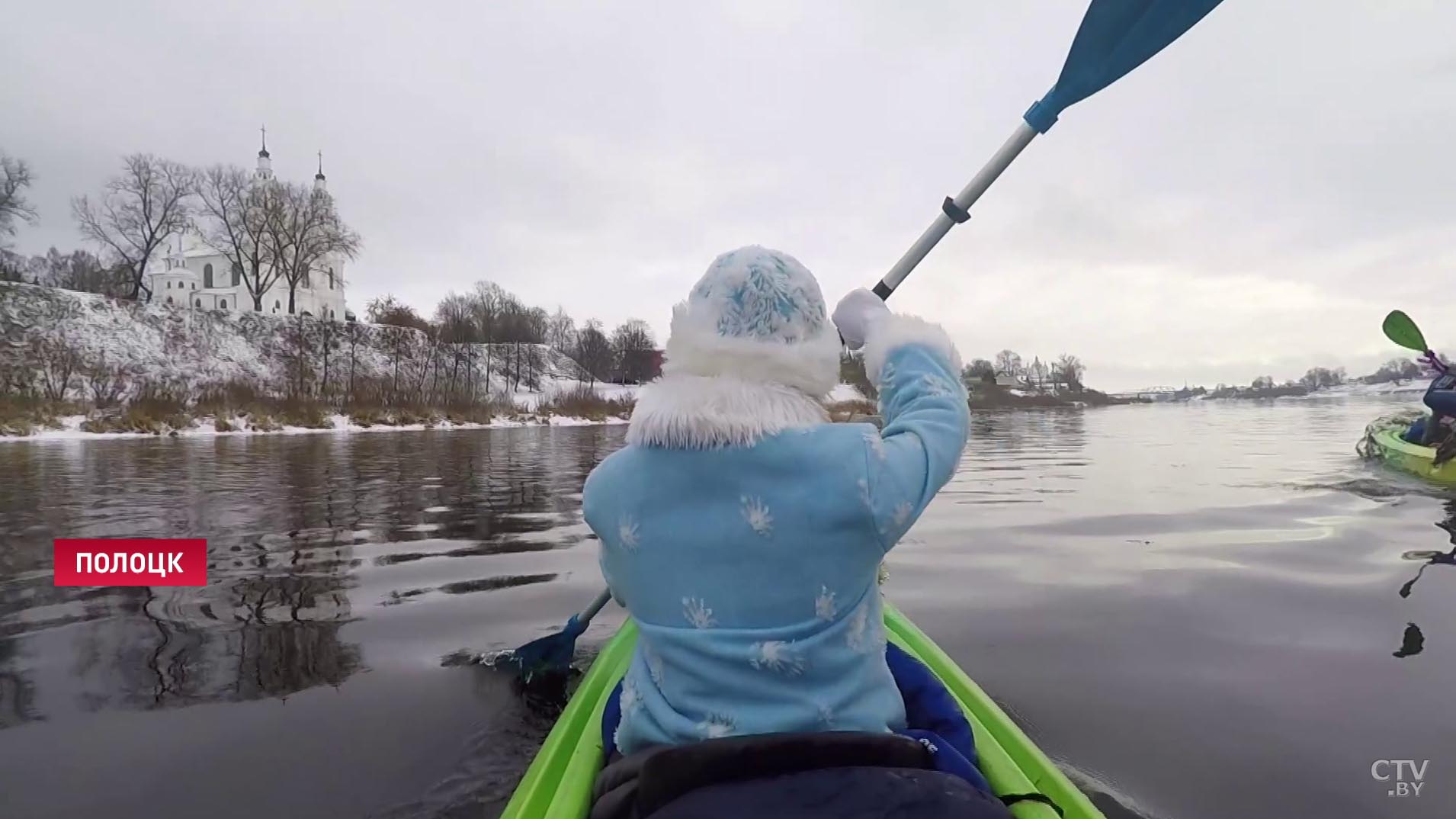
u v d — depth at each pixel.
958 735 1.31
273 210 42.31
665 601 1.12
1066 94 1.77
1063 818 1.35
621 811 1.03
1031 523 5.40
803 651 1.06
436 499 7.08
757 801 0.93
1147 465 9.22
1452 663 2.68
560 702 2.47
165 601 3.65
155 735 2.26
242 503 6.81
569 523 5.76
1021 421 24.27
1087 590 3.65
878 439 1.10
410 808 1.87
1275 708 2.34
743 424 1.06
